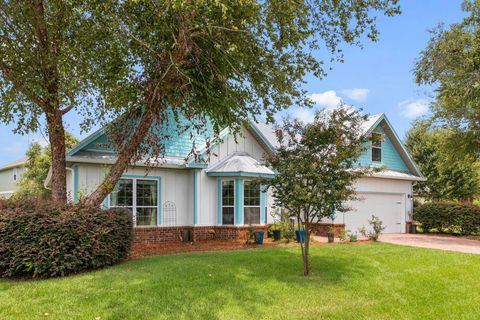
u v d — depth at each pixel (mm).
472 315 5812
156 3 8086
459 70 13320
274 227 14594
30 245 7691
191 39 8703
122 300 6070
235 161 15125
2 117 9875
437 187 26344
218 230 14922
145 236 13625
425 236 17938
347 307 6027
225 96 9430
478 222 17984
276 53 9078
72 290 6648
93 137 12828
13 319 5293
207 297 6281
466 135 16859
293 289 6922
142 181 13883
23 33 9172
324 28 9266
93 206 8891
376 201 18938
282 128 8406
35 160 24234
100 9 8500
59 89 9828
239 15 7973
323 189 7551
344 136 7875
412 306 6188
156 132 13039
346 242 13984
